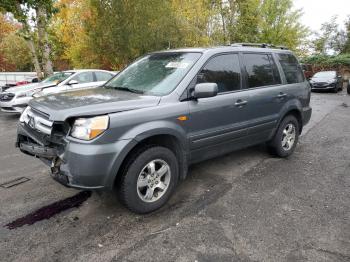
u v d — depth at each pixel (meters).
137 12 14.13
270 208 3.66
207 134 3.95
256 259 2.76
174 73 3.89
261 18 22.56
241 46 4.69
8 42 30.70
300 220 3.39
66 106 3.18
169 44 15.08
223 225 3.29
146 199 3.47
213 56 4.10
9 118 9.95
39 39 13.26
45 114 3.27
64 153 3.05
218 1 18.83
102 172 3.01
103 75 10.60
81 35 18.02
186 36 16.09
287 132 5.48
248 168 4.95
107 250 2.88
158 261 2.73
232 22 20.06
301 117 5.63
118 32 14.29
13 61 31.14
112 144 3.04
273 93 4.91
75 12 20.00
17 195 3.97
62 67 27.88
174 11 15.53
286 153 5.44
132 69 4.57
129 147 3.13
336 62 29.47
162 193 3.61
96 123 2.98
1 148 6.19
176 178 3.72
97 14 14.82
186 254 2.82
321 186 4.29
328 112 11.06
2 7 11.95
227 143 4.32
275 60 5.19
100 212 3.56
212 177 4.58
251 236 3.10
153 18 14.50
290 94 5.28
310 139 6.91
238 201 3.83
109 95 3.65
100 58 16.39
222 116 4.11
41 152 3.38
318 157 5.57
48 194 4.00
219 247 2.92
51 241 3.00
